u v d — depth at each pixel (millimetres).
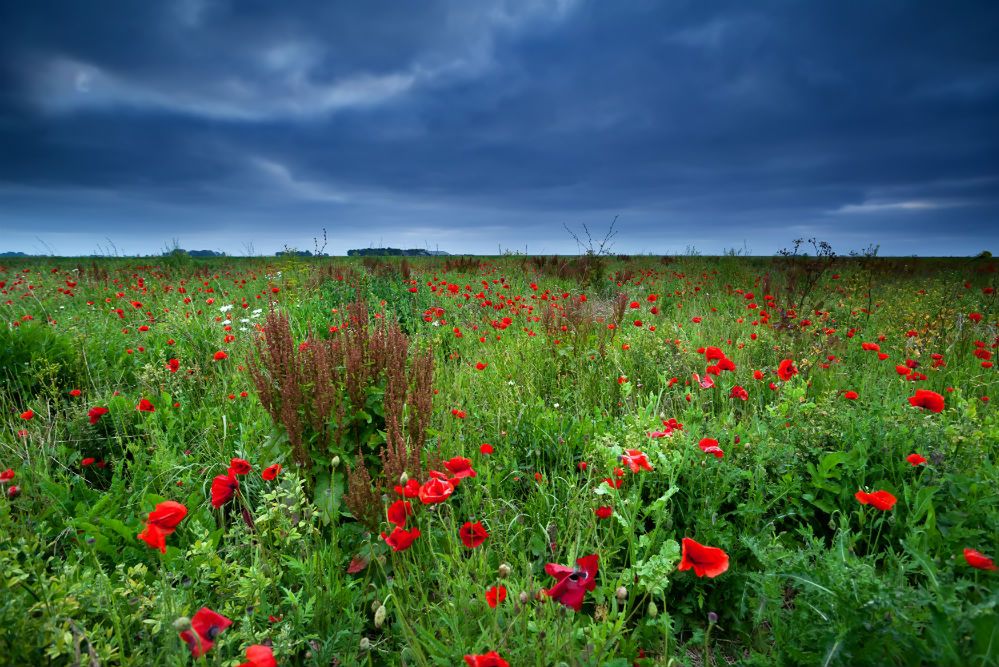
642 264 15242
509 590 1909
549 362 4742
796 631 1825
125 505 2836
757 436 2898
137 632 1900
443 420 3492
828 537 2652
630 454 2383
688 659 2059
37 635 1642
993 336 5543
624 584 2068
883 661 1553
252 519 2295
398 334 3164
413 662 1851
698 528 2420
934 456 2732
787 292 7820
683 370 4453
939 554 2160
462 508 2697
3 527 2225
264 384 2857
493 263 15383
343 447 2801
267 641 1835
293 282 9180
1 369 4305
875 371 4789
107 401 3822
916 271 12984
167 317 6262
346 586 2211
